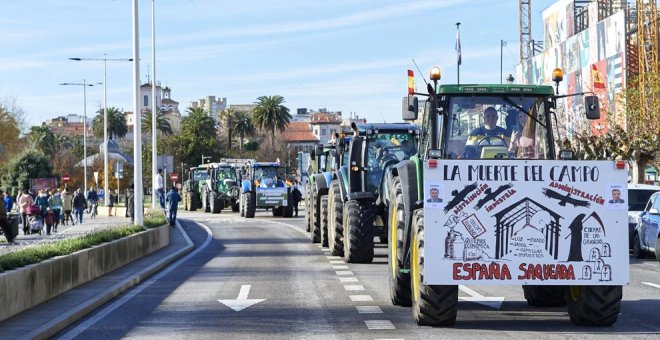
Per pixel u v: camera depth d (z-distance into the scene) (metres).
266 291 24.98
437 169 17.44
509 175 17.44
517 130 19.52
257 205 83.19
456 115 19.56
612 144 66.06
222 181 95.62
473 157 19.41
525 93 19.56
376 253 38.09
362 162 33.53
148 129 199.12
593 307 17.66
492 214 17.41
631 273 30.34
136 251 35.75
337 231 36.00
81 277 26.03
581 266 17.45
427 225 17.42
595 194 17.48
